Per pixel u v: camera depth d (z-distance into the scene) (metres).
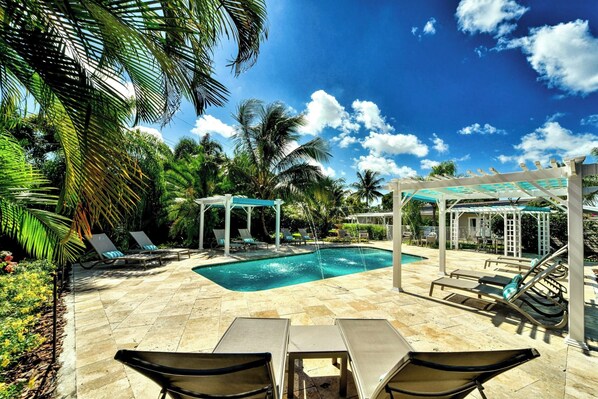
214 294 4.93
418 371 1.44
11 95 2.57
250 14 2.78
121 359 1.28
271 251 11.41
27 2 1.57
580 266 3.20
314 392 2.26
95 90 1.78
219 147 22.95
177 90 2.56
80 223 1.81
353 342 2.23
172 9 1.99
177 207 12.09
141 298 4.69
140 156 10.63
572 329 3.19
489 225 14.49
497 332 3.48
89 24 1.66
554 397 2.21
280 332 2.36
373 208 33.47
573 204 3.29
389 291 5.23
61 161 8.70
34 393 2.18
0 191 2.89
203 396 1.57
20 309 3.43
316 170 14.46
